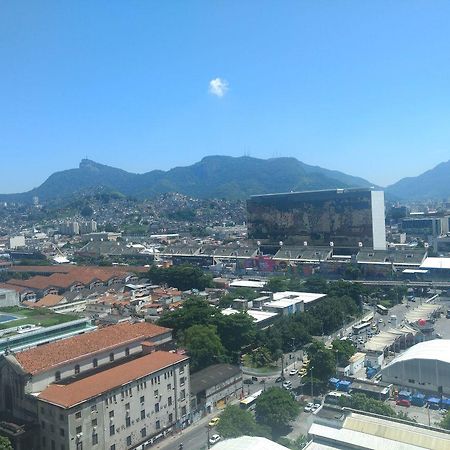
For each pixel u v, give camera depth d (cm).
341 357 17650
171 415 14262
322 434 10562
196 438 13712
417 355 16288
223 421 12619
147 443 13388
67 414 11612
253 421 12756
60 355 13700
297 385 16962
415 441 9931
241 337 19912
